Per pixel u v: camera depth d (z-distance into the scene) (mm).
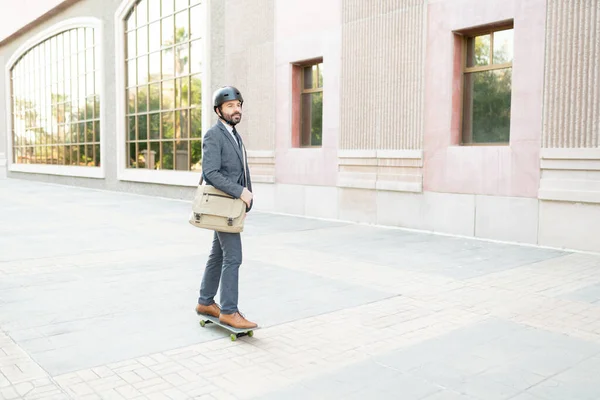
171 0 17750
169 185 18172
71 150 25969
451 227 9484
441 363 3561
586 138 7609
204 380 3285
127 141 21000
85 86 24141
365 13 10812
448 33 9352
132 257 7410
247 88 14211
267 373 3398
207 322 4375
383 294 5391
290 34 12758
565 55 7793
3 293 5410
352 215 11383
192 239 9094
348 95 11289
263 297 5258
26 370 3434
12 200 17219
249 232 9945
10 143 33312
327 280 6008
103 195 19641
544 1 8016
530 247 8164
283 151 13156
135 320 4508
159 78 18703
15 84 32531
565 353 3744
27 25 28656
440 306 4969
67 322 4449
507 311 4805
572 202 7828
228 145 4043
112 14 21203
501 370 3438
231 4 14680
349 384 3225
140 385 3209
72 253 7703
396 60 10219
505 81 8953
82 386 3191
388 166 10492
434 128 9664
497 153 8719
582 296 5316
